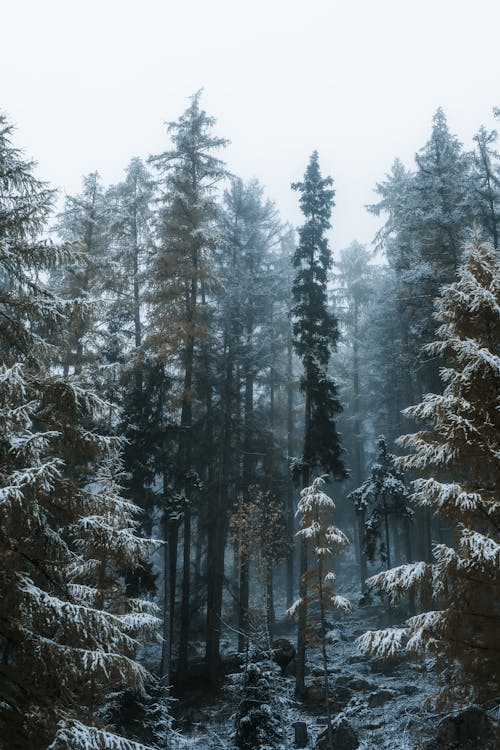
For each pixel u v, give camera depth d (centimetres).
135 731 1702
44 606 839
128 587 2223
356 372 4653
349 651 2636
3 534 870
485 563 882
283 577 4400
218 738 1927
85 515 991
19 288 1095
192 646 2972
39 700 840
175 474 2566
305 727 1841
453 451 995
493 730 1298
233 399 3198
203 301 3122
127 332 2994
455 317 1118
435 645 925
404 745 1565
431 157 2864
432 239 2667
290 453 3828
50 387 996
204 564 3278
